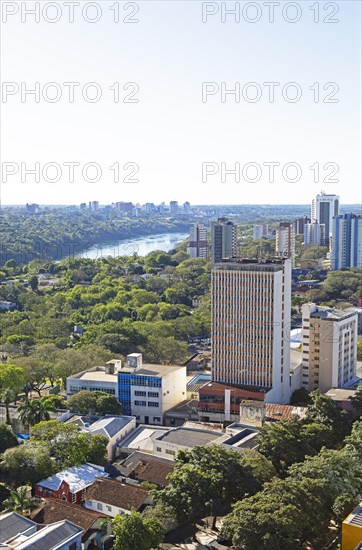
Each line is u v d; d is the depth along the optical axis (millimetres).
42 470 143500
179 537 124000
